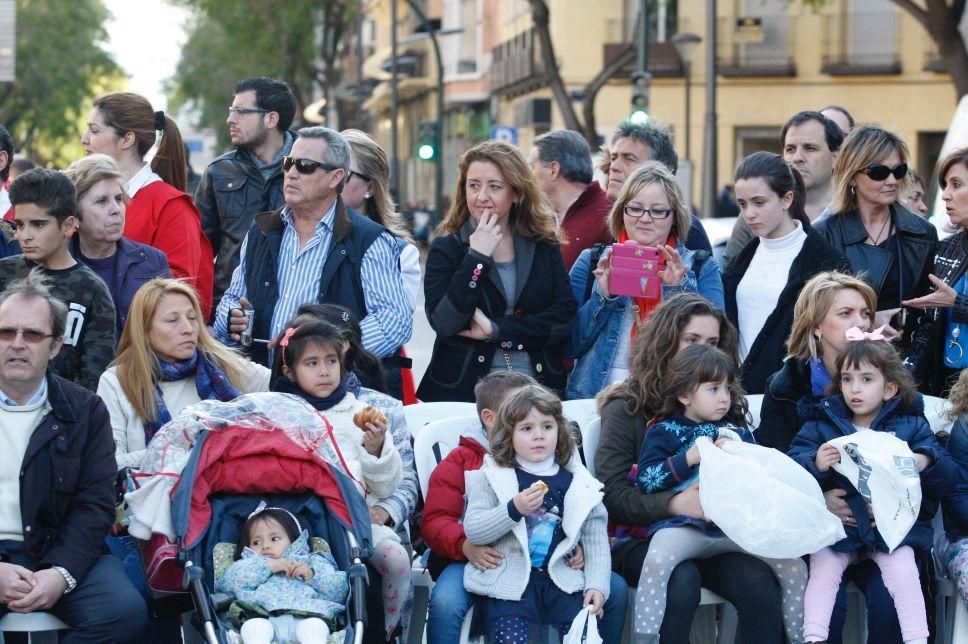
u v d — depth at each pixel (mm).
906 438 5812
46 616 5246
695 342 5957
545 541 5488
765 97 35156
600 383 6820
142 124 7602
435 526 5641
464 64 49469
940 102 33469
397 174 40094
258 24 47188
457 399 6754
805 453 5887
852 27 34156
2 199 8086
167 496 5227
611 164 8234
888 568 5648
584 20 36312
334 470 5359
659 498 5719
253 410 5402
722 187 35594
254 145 8172
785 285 6957
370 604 5535
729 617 5773
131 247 6840
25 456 5316
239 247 8062
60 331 5359
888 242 7238
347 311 6180
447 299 6629
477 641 5582
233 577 5012
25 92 57844
